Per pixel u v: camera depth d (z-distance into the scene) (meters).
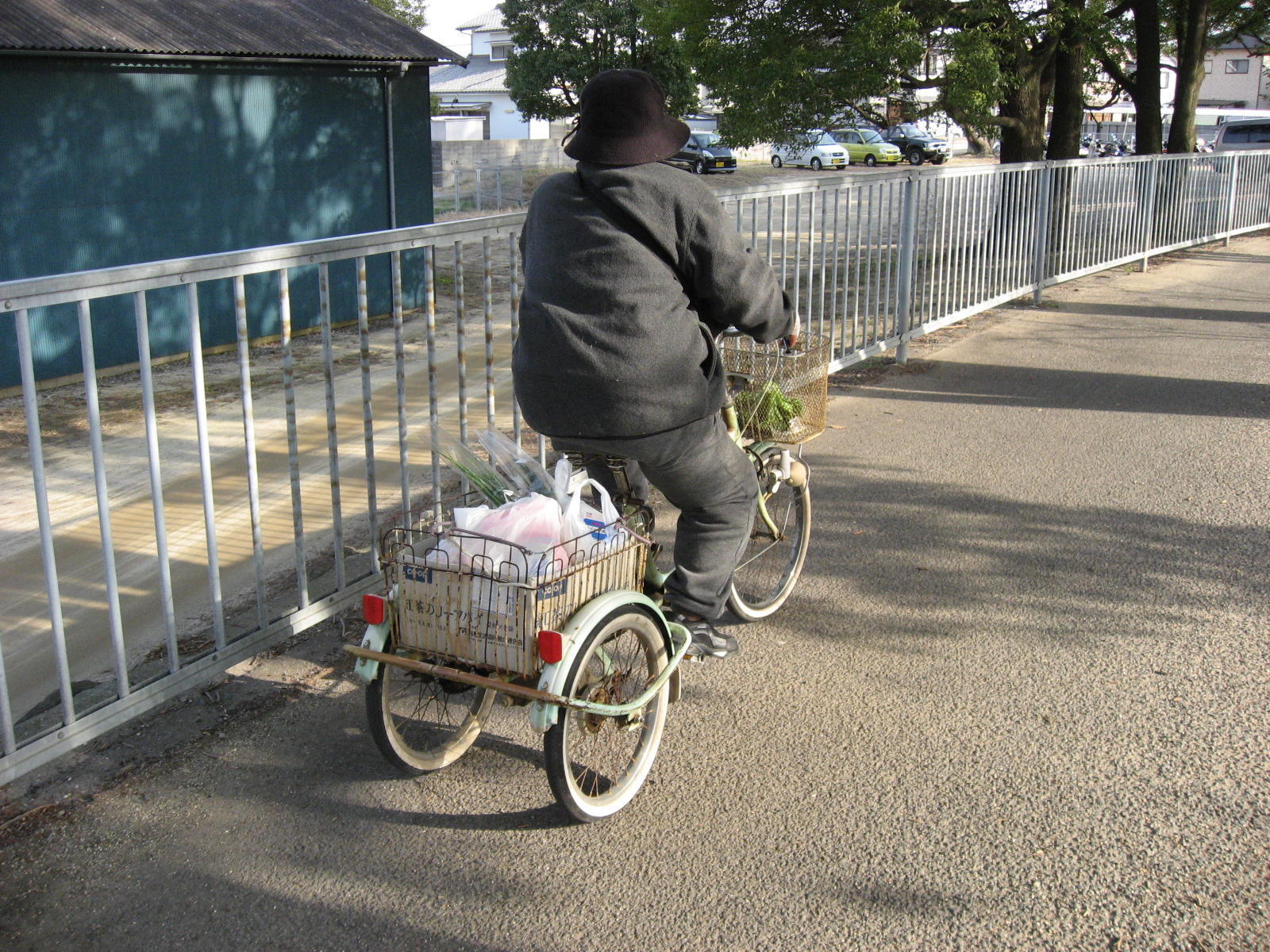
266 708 3.62
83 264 9.66
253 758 3.34
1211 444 6.53
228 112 10.73
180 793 3.16
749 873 2.83
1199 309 11.16
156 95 10.08
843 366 7.49
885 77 14.56
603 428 2.93
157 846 2.93
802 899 2.73
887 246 7.99
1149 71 18.73
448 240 4.14
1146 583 4.60
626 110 2.92
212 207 10.72
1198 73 20.09
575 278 2.91
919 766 3.30
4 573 5.08
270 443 7.29
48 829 2.98
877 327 8.08
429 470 6.42
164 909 2.69
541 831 3.00
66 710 3.10
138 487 6.42
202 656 3.55
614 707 2.92
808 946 2.57
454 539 2.88
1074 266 11.92
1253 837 2.96
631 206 2.88
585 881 2.79
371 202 12.45
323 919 2.66
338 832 2.99
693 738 3.46
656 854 2.91
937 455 6.35
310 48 11.23
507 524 2.88
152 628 4.38
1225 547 4.97
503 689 2.84
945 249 8.95
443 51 12.87
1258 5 23.02
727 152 39.81
